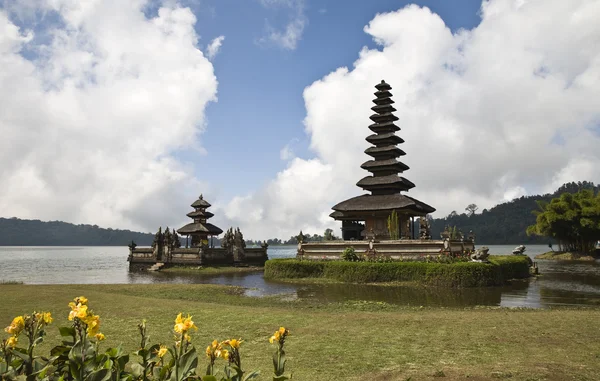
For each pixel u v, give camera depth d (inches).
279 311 798.5
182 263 2546.8
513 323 681.6
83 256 5703.7
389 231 2022.6
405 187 2322.8
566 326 656.4
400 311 884.6
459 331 616.1
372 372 414.9
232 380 230.8
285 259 1875.0
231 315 732.7
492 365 437.1
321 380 389.4
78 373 218.2
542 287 1402.6
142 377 245.4
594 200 3535.9
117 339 536.7
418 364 443.2
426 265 1445.6
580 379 390.3
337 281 1569.9
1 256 5620.1
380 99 2444.6
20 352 241.3
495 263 1496.1
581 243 3671.3
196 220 2918.3
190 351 231.0
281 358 249.1
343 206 2167.8
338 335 586.2
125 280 1913.1
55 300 855.1
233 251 2647.6
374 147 2383.1
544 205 3986.2
